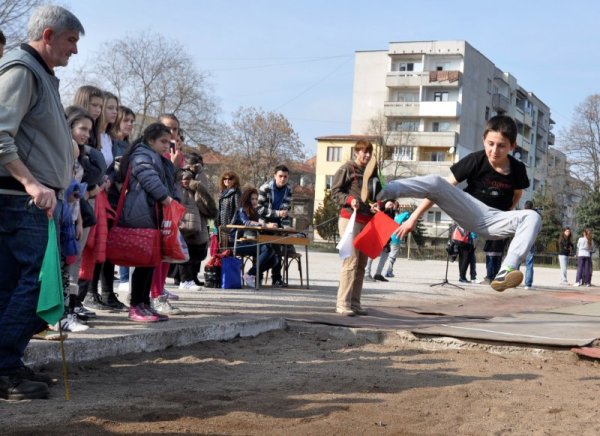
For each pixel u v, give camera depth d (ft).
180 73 164.55
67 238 17.62
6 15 96.63
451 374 18.47
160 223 21.33
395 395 15.61
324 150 224.94
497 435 12.89
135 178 21.18
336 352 21.22
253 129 204.23
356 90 228.22
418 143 209.36
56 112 14.14
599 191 194.29
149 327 20.02
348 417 13.48
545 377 18.60
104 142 22.66
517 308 34.24
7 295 14.52
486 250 54.19
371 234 25.57
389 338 23.47
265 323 23.38
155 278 24.12
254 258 38.93
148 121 165.37
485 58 224.33
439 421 13.64
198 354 19.10
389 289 42.60
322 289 39.99
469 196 21.06
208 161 215.10
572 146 209.36
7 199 13.75
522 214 20.39
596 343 22.15
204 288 35.19
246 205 37.47
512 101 251.80
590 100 206.59
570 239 67.77
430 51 212.84
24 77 13.43
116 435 11.64
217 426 12.39
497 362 20.63
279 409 13.82
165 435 11.72
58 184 14.25
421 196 21.04
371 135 205.36
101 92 20.61
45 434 11.49
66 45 14.15
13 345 13.89
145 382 15.65
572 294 48.44
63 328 18.57
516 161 21.76
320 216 157.99
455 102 207.82
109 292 24.04
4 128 13.05
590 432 13.26
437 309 31.94
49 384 14.74
